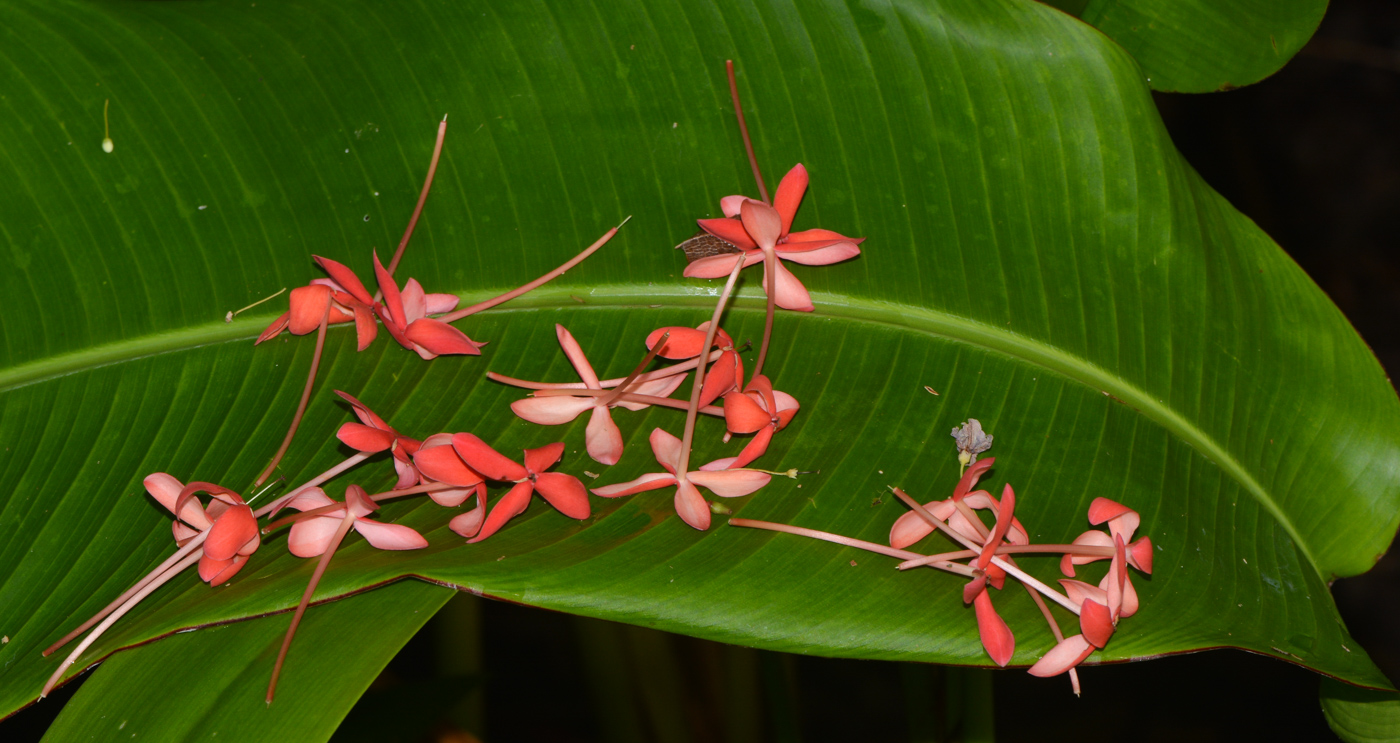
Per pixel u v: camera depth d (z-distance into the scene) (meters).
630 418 0.56
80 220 0.54
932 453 0.55
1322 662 0.53
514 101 0.56
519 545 0.53
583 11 0.55
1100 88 0.55
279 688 0.52
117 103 0.55
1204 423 0.56
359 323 0.55
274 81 0.55
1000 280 0.56
